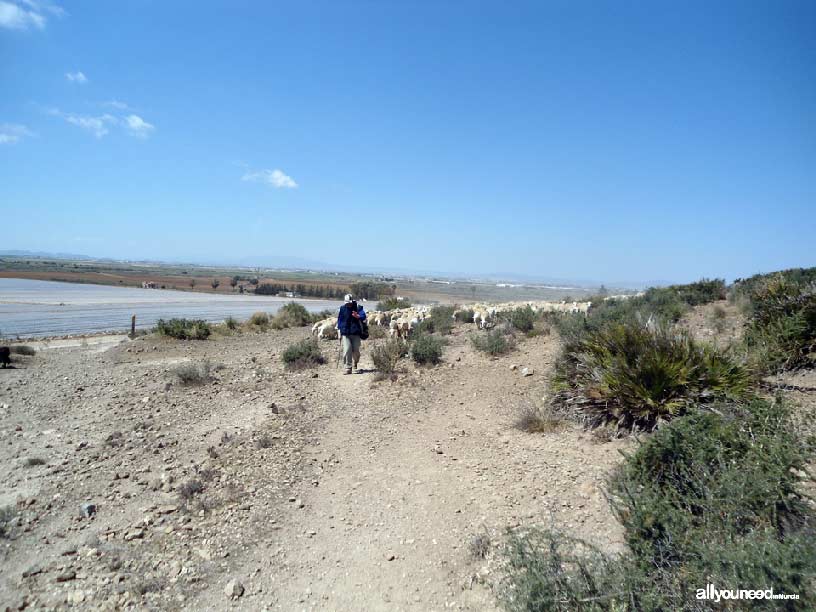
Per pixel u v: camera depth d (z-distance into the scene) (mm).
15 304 42938
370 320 21234
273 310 47406
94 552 5039
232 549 5086
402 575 4609
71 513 5953
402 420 9039
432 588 4395
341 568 4766
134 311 41562
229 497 6168
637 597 3232
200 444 8148
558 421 7922
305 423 8984
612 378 7254
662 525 3756
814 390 7008
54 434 8898
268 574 4695
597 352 8266
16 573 4758
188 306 49812
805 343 8219
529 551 4137
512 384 10555
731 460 4215
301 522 5621
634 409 6953
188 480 6734
